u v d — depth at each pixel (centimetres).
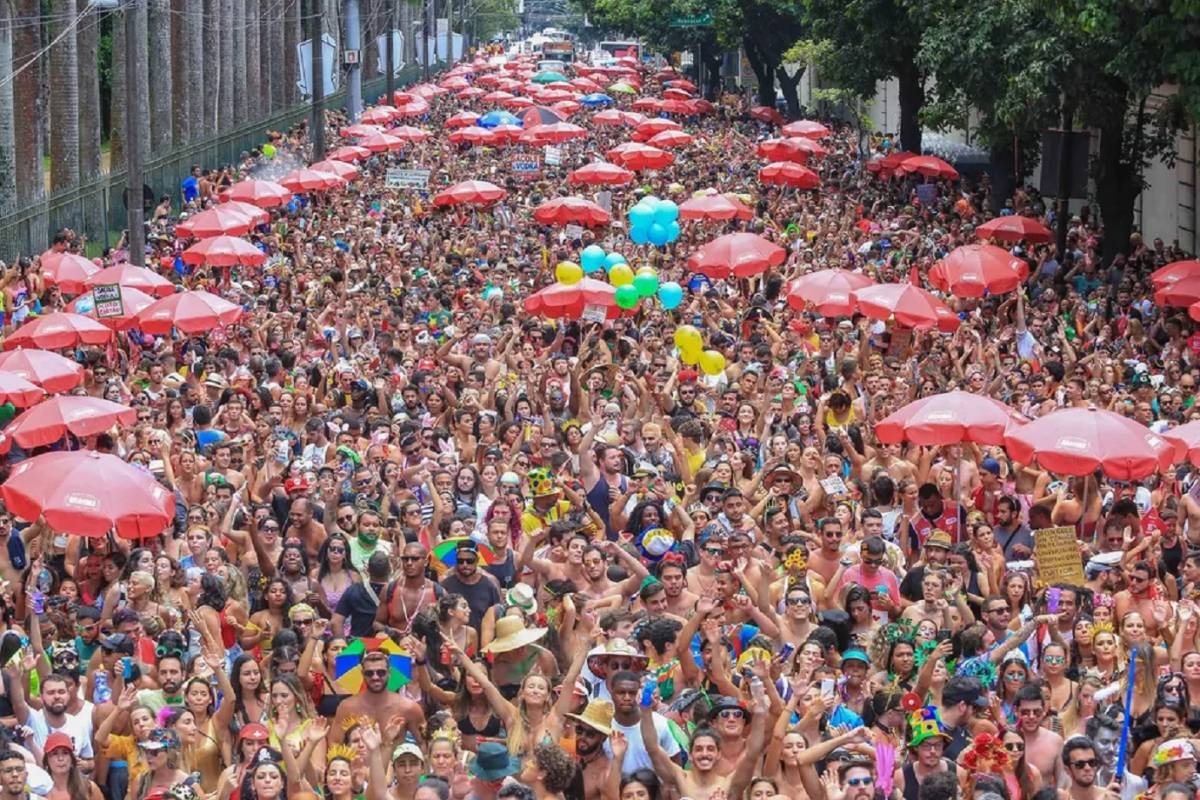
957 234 4222
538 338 2841
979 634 1462
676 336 2591
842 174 5850
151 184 5416
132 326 2831
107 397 2442
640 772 1191
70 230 4138
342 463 2045
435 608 1467
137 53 3556
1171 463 1903
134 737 1364
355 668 1334
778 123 8350
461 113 7312
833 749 1229
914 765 1257
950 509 1938
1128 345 2953
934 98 5503
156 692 1389
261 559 1753
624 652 1284
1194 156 4275
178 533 1933
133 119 3506
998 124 4238
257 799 1209
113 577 1742
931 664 1388
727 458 2019
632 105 8831
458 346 2744
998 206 4819
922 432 1952
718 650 1365
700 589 1571
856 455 2098
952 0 4312
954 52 4225
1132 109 4456
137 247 3534
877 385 2431
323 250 4284
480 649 1507
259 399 2502
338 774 1225
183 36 6819
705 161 6350
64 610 1622
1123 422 1895
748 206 4638
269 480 2045
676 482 2038
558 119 5834
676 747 1257
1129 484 2081
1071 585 1569
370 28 11750
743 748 1248
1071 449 1873
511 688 1419
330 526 1781
